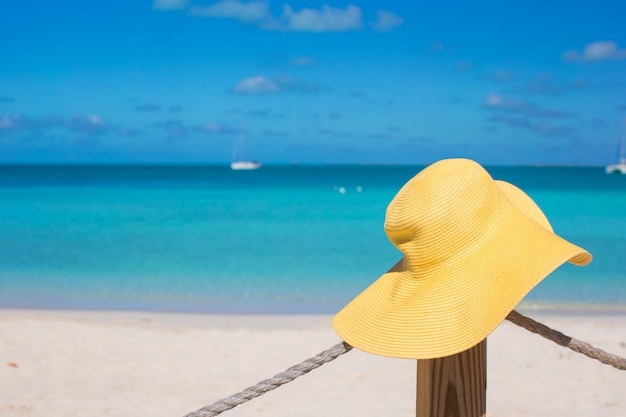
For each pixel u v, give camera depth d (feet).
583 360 24.56
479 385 6.83
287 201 131.64
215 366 24.36
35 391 21.44
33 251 59.31
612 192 178.91
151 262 53.47
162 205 118.11
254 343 27.53
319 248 61.41
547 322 31.42
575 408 19.85
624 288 40.86
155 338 28.32
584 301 37.24
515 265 6.67
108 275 47.42
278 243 65.16
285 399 20.86
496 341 27.17
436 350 6.43
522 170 563.48
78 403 20.36
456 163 7.27
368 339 6.89
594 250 58.03
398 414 19.48
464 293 6.64
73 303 37.78
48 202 123.75
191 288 42.73
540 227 7.14
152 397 20.95
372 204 122.31
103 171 499.51
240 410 19.92
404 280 7.15
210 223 84.69
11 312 34.09
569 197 149.59
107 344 27.30
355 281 45.06
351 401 20.63
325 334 29.12
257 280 45.57
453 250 6.85
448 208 6.85
